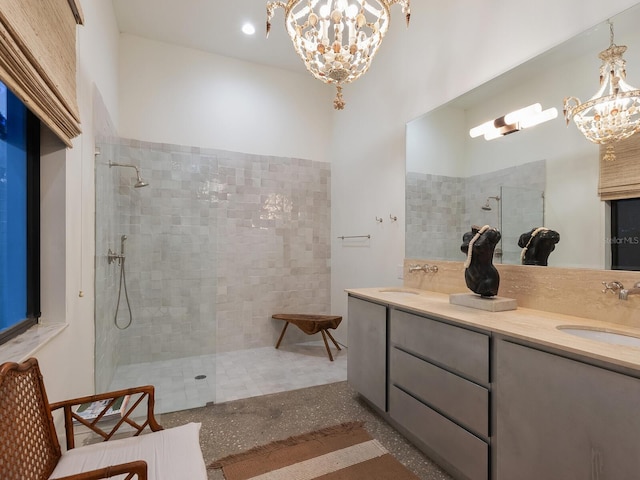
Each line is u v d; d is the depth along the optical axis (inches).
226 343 141.8
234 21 121.5
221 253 141.2
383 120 123.7
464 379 60.7
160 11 115.9
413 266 106.0
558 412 45.4
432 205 99.1
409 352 75.5
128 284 108.7
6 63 37.0
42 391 44.1
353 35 64.9
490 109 81.7
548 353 46.9
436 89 98.5
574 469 43.4
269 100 151.9
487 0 82.7
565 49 65.7
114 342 106.7
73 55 62.0
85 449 47.2
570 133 64.8
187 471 42.7
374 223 129.0
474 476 58.0
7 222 53.6
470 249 72.4
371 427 83.2
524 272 71.8
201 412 90.3
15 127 56.4
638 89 54.7
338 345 144.3
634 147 55.1
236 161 144.5
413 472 66.4
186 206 117.0
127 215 110.9
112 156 107.9
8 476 34.5
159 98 132.3
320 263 160.6
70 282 65.5
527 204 72.5
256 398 98.9
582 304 61.1
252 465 68.4
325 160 163.2
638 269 54.1
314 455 71.8
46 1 48.1
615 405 39.4
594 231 60.1
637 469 37.4
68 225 64.1
